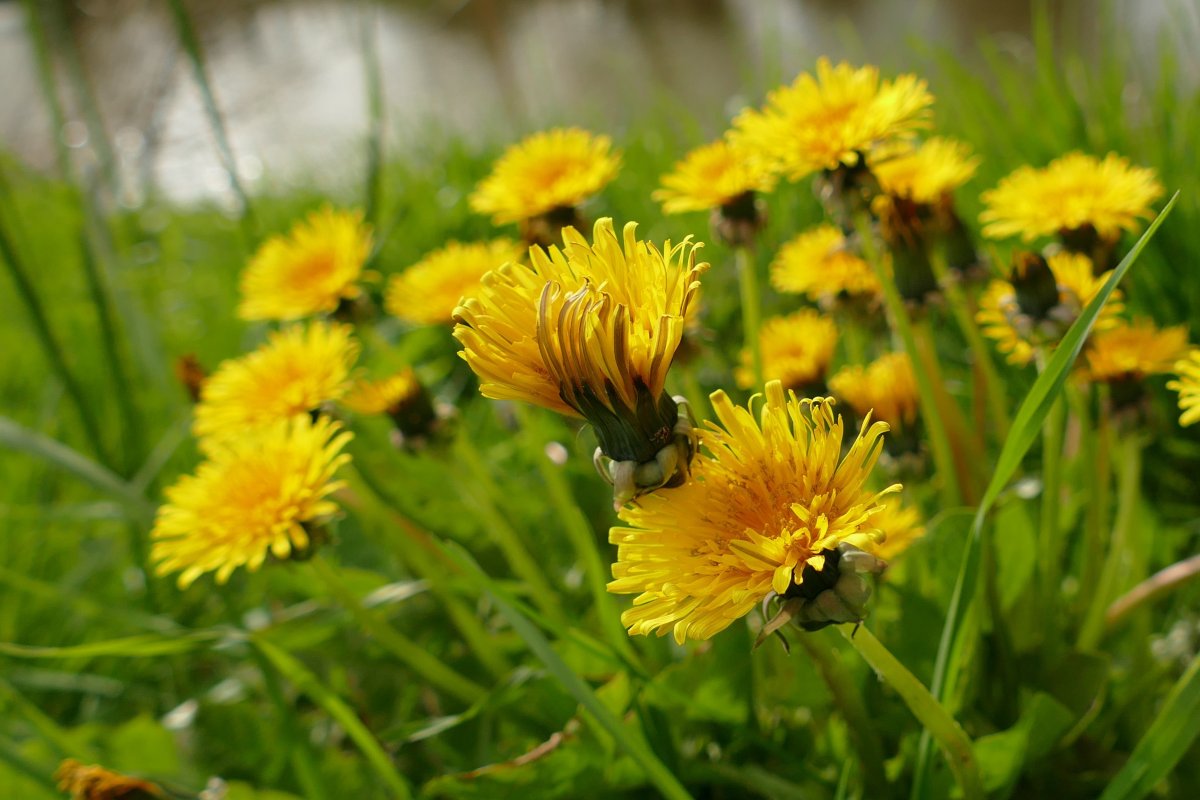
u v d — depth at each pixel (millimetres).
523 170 605
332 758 587
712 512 472
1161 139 742
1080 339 493
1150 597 574
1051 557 572
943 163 595
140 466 733
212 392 587
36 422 784
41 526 716
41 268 968
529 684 572
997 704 572
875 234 587
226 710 603
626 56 1807
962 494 601
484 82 1895
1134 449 575
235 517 547
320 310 607
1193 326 681
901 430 590
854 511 455
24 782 595
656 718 561
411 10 2477
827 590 471
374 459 684
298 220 1249
